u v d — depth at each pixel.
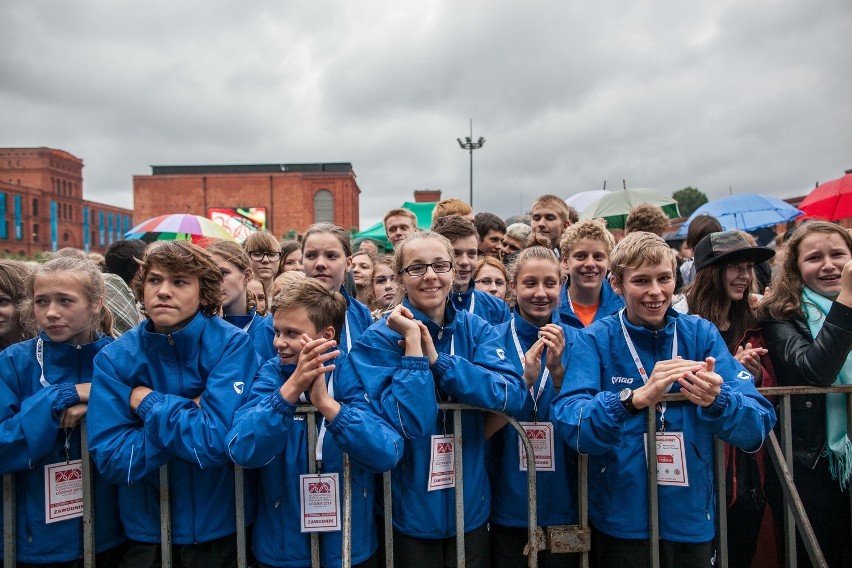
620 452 2.21
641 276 2.25
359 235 11.51
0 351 2.34
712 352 2.25
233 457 1.97
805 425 2.43
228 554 2.24
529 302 2.75
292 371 2.20
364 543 2.20
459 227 3.33
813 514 2.43
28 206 54.91
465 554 2.25
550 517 2.39
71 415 2.11
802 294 2.56
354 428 2.00
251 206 47.03
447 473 2.27
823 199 6.54
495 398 2.19
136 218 47.09
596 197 9.98
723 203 9.06
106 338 2.39
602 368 2.34
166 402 2.05
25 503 2.19
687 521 2.15
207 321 2.26
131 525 2.20
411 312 2.33
